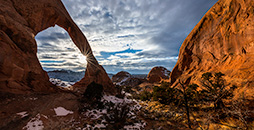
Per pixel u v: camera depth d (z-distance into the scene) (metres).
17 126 4.79
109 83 16.30
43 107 6.74
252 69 8.20
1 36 6.29
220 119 6.97
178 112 9.28
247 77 8.02
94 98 10.29
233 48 11.83
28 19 9.50
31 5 9.91
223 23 13.38
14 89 6.80
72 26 14.61
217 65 13.22
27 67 7.73
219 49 13.70
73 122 6.36
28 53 8.09
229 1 12.71
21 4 9.17
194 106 9.85
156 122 7.64
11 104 5.86
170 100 11.88
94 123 6.51
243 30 10.55
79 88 13.16
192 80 15.91
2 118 4.86
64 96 9.28
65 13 14.87
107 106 9.81
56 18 12.82
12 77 6.70
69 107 7.94
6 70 6.34
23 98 6.77
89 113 7.84
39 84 8.56
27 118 5.40
